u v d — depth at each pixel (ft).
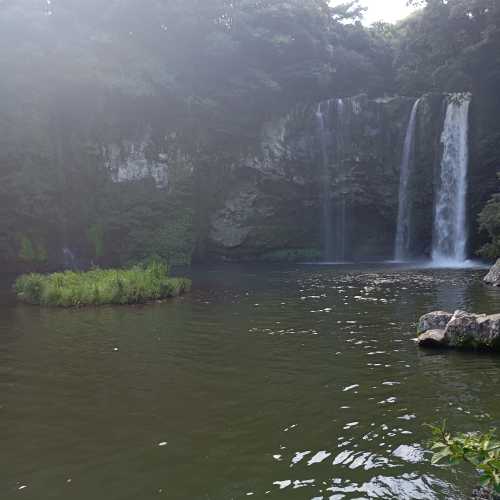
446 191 123.75
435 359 29.63
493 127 119.65
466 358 29.71
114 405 23.15
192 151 122.52
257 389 25.02
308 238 132.67
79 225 113.60
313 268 103.65
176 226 120.98
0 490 15.80
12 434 20.11
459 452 12.95
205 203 126.21
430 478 15.88
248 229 126.41
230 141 125.59
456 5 121.90
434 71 129.08
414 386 24.85
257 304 53.36
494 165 118.21
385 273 88.33
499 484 12.19
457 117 120.88
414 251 130.41
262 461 17.37
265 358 30.86
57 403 23.57
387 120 126.82
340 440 18.89
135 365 29.86
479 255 119.24
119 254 117.29
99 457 17.93
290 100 131.64
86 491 15.65
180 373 28.04
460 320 32.19
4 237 104.73
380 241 134.82
